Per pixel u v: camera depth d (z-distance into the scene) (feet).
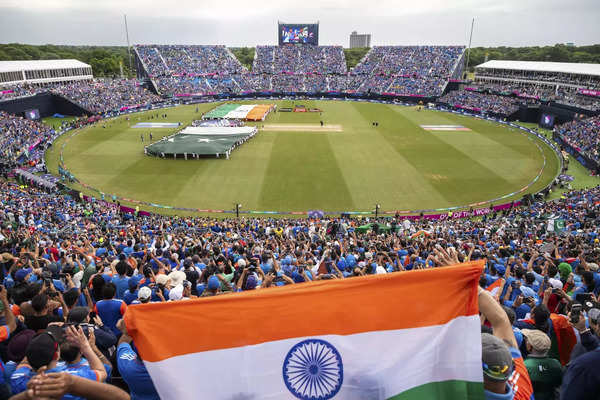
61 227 97.09
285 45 497.87
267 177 169.37
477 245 69.97
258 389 11.48
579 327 18.86
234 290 34.96
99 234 87.81
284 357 11.54
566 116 267.80
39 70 341.00
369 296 11.80
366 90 423.64
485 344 11.69
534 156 206.59
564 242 69.56
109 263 48.37
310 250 64.23
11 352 17.56
